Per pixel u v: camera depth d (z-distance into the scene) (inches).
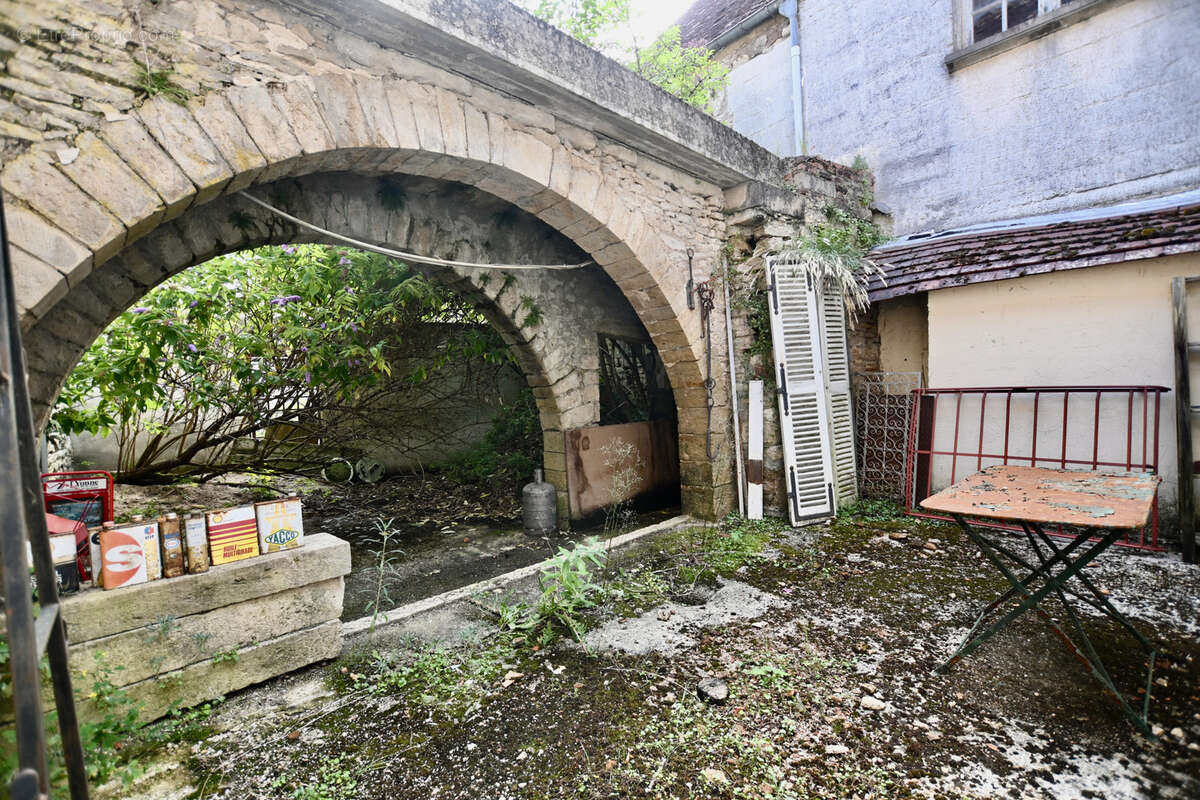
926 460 202.1
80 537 89.9
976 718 87.8
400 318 222.2
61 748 64.1
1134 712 84.2
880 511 202.7
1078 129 216.1
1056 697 92.1
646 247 172.2
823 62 289.0
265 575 101.3
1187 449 146.2
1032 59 225.0
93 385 153.9
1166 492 160.7
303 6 101.7
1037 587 131.6
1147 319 161.9
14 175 75.9
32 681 43.3
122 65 84.3
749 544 171.5
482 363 269.6
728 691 97.1
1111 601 123.9
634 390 255.4
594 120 148.9
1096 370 170.6
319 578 108.0
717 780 76.7
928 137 255.0
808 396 193.6
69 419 159.2
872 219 268.7
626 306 237.3
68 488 111.1
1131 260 159.3
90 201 81.4
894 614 123.7
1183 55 193.8
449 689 100.9
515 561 177.6
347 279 199.3
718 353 198.2
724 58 340.8
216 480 249.9
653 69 296.8
